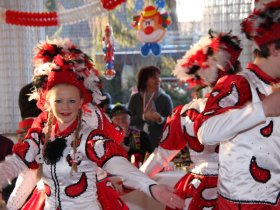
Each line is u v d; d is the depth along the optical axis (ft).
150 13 15.10
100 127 7.76
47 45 7.77
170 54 18.19
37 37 18.72
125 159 6.79
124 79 18.81
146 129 16.15
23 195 7.64
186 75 8.20
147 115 15.76
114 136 8.20
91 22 18.57
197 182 7.96
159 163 8.26
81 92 7.21
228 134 5.45
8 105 18.83
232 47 8.09
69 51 7.64
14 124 18.83
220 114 5.55
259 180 5.94
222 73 8.01
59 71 7.09
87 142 7.03
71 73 7.11
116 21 18.47
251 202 5.96
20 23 14.69
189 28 17.69
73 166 6.97
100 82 7.77
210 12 17.08
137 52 18.60
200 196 7.88
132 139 13.05
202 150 7.91
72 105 7.05
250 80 5.94
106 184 7.45
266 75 5.93
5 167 7.09
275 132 5.90
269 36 5.72
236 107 5.60
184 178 8.30
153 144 15.96
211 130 5.54
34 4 18.38
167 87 18.51
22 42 18.69
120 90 18.86
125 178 6.58
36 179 7.55
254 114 5.28
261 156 5.91
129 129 13.12
